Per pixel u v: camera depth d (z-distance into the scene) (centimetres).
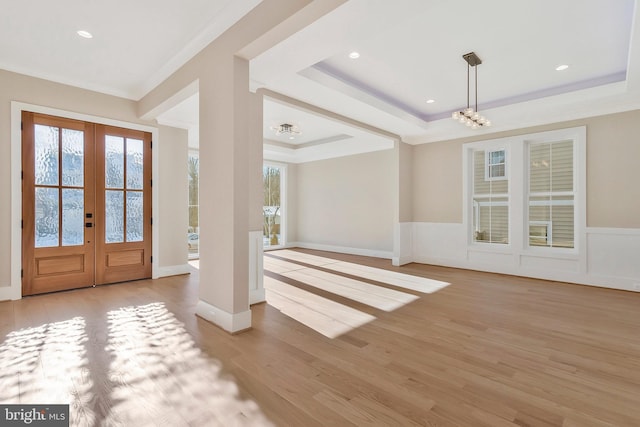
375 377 212
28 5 266
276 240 918
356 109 477
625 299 403
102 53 349
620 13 283
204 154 318
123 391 193
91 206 439
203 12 283
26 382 203
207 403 182
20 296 382
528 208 546
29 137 387
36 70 386
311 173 905
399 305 375
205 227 318
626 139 451
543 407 181
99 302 374
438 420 169
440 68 396
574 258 489
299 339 274
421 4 232
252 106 378
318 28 263
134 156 480
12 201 375
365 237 779
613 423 168
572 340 276
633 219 445
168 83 386
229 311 288
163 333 284
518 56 365
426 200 666
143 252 491
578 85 443
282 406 180
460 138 617
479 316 337
